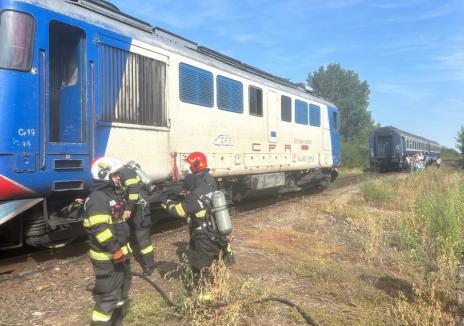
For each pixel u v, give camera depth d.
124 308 4.72
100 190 3.89
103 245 3.77
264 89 12.70
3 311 4.76
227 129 10.75
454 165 46.34
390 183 19.19
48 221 6.29
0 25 5.75
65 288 5.51
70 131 6.86
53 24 6.40
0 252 7.26
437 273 5.83
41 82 6.09
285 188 14.95
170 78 8.71
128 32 7.73
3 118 5.66
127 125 7.53
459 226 7.78
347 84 79.25
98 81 6.98
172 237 8.66
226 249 5.00
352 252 7.65
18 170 5.77
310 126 16.06
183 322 4.50
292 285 5.77
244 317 4.53
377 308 4.89
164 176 8.47
